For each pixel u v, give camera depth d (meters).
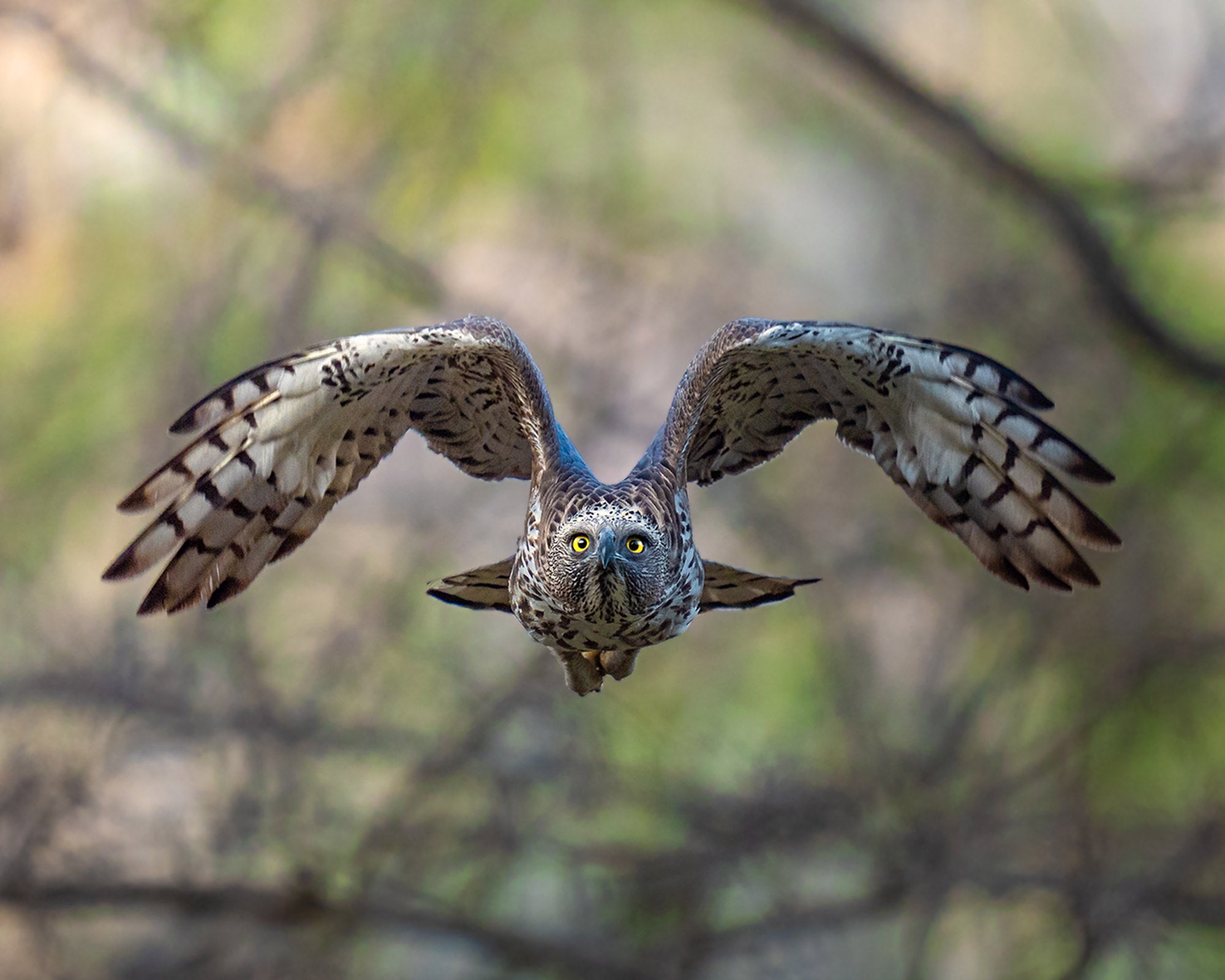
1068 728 15.14
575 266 16.50
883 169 18.36
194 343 15.14
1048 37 17.58
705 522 16.09
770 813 13.98
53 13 15.21
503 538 15.66
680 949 13.80
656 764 14.69
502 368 6.89
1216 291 17.05
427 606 15.05
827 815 14.09
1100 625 15.23
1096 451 15.91
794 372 7.24
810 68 17.98
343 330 16.00
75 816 13.38
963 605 15.59
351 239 15.26
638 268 16.94
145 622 14.06
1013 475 7.23
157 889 13.50
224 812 13.64
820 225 19.34
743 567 16.17
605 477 15.46
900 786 14.20
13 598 14.55
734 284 17.56
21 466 15.48
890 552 15.84
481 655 14.88
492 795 14.25
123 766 13.88
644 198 17.33
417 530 15.48
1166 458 15.70
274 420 7.02
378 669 14.77
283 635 15.09
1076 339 16.44
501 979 14.68
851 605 15.86
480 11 16.36
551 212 16.83
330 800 14.72
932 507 7.43
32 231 15.78
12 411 15.60
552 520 6.79
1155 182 15.89
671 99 18.12
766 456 7.59
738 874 13.96
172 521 7.08
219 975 14.16
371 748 14.40
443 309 15.70
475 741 14.09
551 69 17.09
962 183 17.73
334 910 13.74
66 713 13.51
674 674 15.66
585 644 6.99
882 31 17.39
